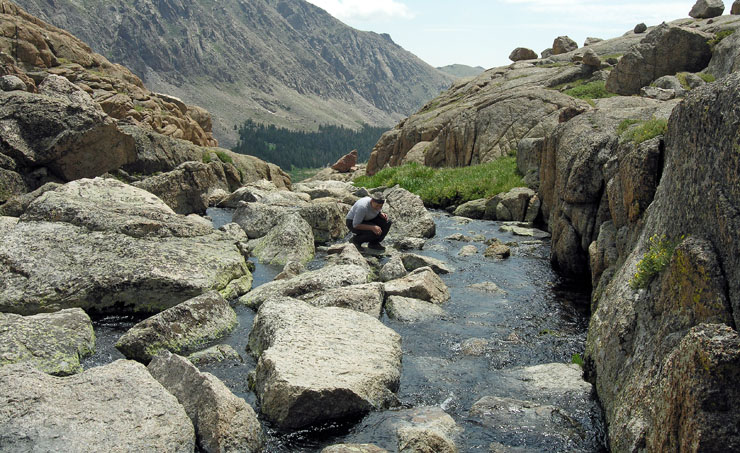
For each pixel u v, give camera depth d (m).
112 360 9.93
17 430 6.50
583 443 7.46
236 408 7.43
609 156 15.25
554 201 19.33
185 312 10.99
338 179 61.62
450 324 12.14
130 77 47.97
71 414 6.90
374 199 18.06
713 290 5.85
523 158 27.94
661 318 6.86
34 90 30.81
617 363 7.84
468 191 27.70
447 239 20.45
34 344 9.55
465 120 41.59
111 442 6.55
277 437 7.70
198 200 23.69
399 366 9.81
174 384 7.97
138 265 12.89
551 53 71.31
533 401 8.65
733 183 6.00
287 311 10.84
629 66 42.97
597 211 15.43
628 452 6.27
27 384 7.31
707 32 44.25
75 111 24.27
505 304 13.49
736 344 5.01
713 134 6.59
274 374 8.29
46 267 12.66
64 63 42.41
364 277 13.98
